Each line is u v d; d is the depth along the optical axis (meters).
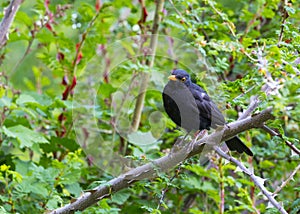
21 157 11.58
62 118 11.74
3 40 9.20
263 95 7.39
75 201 8.20
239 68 11.84
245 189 10.13
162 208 11.72
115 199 9.91
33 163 10.44
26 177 9.52
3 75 12.38
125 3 12.71
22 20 12.09
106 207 9.10
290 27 8.72
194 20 11.06
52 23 12.40
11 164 10.77
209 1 9.59
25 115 12.15
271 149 11.40
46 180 9.52
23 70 15.75
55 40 12.11
